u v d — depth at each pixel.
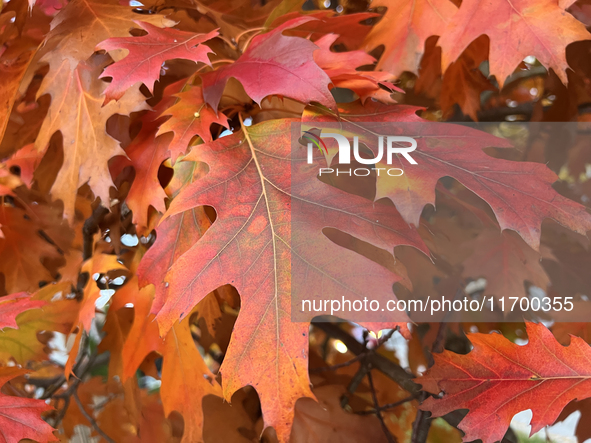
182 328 0.47
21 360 0.55
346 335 0.62
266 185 0.41
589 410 0.53
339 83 0.44
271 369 0.38
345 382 0.62
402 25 0.48
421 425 0.54
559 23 0.44
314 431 0.57
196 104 0.43
